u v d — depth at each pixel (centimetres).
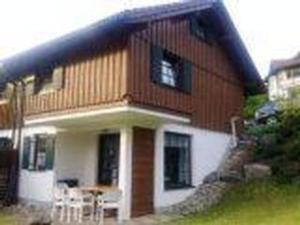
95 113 1254
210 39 1764
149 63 1322
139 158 1335
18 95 1673
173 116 1334
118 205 1232
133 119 1323
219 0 1673
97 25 1191
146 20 1255
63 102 1373
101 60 1288
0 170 1608
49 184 1488
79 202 1225
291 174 1574
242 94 2031
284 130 1900
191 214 1314
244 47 1864
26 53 1439
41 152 1561
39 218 1123
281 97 2280
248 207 1291
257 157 1808
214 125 1753
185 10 1458
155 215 1323
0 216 1335
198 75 1655
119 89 1223
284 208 1205
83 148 1561
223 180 1636
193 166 1595
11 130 1714
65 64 1396
